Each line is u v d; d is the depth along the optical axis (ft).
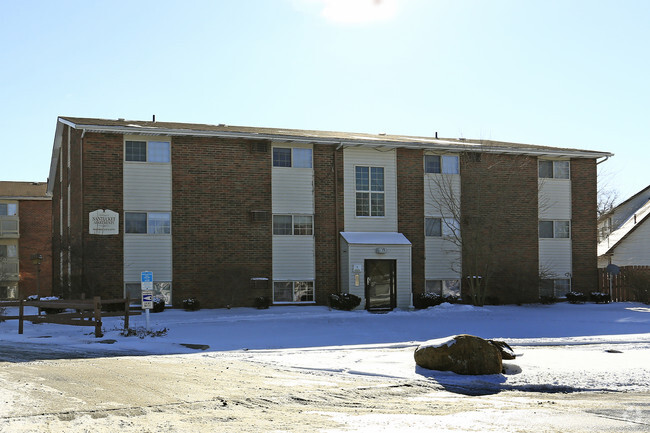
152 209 88.63
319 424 25.59
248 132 92.22
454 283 102.89
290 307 92.58
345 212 98.02
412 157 101.96
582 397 32.89
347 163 98.68
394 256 96.89
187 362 44.27
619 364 41.93
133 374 37.88
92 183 86.12
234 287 91.04
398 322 74.69
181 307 88.99
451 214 103.19
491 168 104.78
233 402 30.17
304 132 104.68
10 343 55.83
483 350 39.55
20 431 23.27
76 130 91.56
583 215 110.52
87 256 85.20
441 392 34.09
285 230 95.09
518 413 28.30
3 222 156.35
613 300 110.93
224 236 91.61
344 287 95.50
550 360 43.78
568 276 108.78
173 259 89.20
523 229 106.22
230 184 92.38
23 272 157.28
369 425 25.48
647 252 137.90
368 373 39.68
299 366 42.42
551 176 109.70
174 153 90.02
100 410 27.50
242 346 55.67
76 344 55.21
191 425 25.05
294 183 95.71
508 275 103.86
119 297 86.38
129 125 88.63
